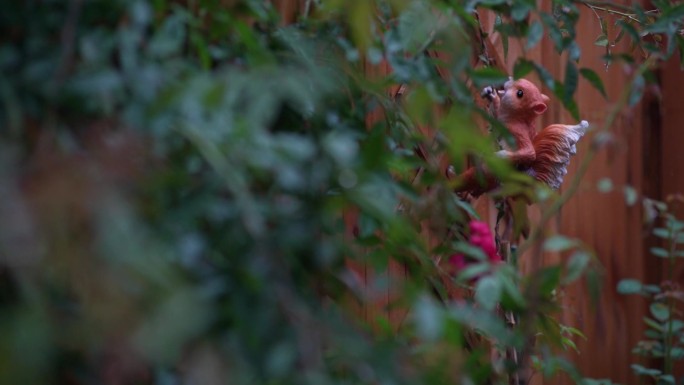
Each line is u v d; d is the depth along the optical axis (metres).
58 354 0.92
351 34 1.75
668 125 4.12
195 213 1.14
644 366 4.04
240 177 1.09
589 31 3.58
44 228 0.85
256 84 1.12
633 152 4.00
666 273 4.18
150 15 1.29
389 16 1.76
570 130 2.58
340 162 1.26
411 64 1.59
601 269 1.63
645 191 4.11
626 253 3.98
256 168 1.14
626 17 2.87
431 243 2.28
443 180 1.85
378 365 1.13
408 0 1.38
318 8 1.75
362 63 1.95
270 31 1.66
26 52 1.14
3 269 0.87
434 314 1.18
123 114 1.12
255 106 1.11
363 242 1.55
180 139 1.19
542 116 3.41
